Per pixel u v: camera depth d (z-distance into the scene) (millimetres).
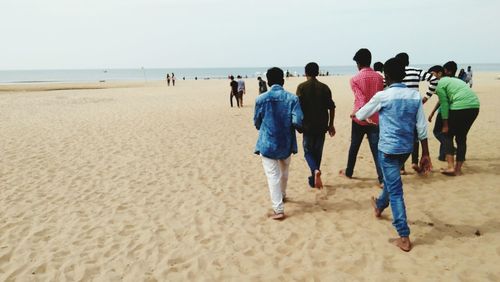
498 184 5484
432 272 3375
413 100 3672
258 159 7680
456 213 4582
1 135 10500
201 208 5125
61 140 9797
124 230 4504
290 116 4445
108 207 5234
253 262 3703
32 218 4887
